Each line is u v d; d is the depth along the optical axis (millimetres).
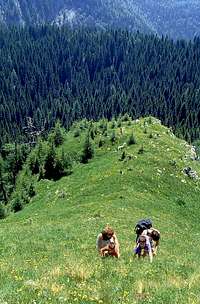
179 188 74438
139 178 74062
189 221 59625
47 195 89438
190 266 19781
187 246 32875
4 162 143000
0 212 85750
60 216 50688
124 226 38719
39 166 115438
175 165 84062
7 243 27906
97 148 110188
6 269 17297
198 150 145750
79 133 131625
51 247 25812
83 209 52094
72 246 26000
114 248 20422
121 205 54500
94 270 16594
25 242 27906
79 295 12984
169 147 98875
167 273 17594
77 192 76688
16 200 90188
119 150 100188
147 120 127312
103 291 13703
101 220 41219
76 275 15625
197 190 77000
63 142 130000
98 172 89812
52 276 15445
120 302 12680
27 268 17422
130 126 123000
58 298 12586
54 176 102625
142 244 21109
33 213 73188
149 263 19156
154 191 69750
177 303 12805
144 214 51406
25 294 12766
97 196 69312
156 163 83188
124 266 18016
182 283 15406
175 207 64750
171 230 44094
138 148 93500
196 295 13641
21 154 142000
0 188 129750
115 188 70562
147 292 13930
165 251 26406
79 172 98812
